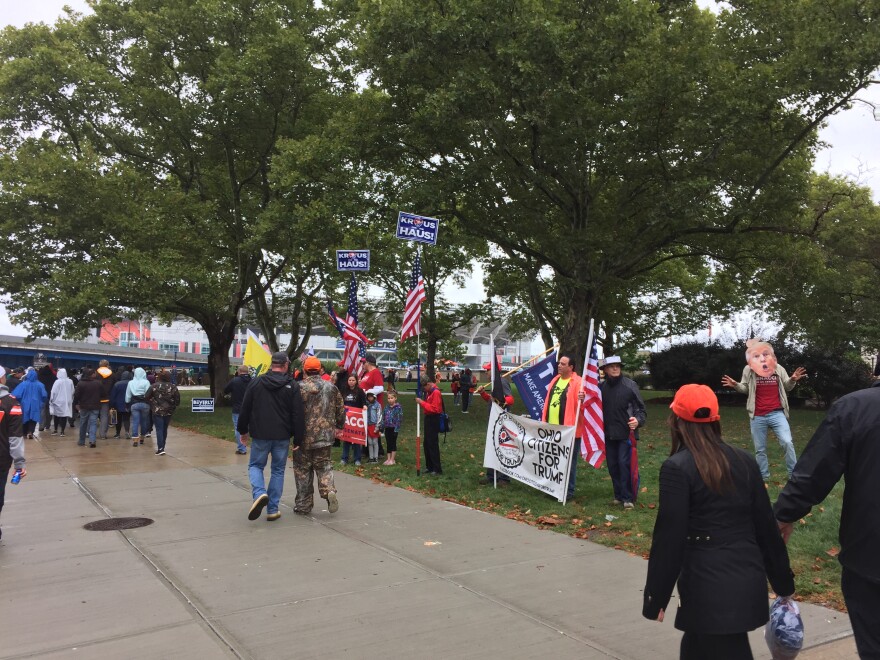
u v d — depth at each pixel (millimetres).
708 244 19766
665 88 14898
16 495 8344
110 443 14078
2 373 6062
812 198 23297
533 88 14805
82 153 22719
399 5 15445
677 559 2572
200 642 3869
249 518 6758
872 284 19375
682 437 2773
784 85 14938
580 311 19047
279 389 6945
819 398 27656
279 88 22234
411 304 10234
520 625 4129
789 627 2773
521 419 8312
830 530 6113
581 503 7664
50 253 21922
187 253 23438
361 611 4363
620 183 19844
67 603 4520
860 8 14188
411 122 17109
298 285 28391
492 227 19062
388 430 10859
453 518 7031
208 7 21969
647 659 3648
